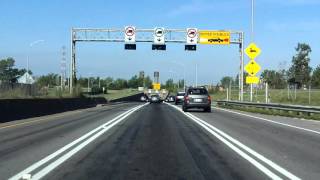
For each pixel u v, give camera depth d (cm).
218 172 1188
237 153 1534
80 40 6234
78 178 1102
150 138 1970
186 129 2425
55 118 3256
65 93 5959
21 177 1108
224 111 4559
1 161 1345
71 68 6297
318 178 1117
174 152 1548
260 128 2517
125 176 1128
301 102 5353
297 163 1339
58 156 1445
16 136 2030
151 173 1169
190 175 1145
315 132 2292
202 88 4409
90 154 1491
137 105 6400
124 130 2341
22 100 3238
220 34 6019
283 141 1894
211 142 1842
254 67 4856
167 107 5584
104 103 6575
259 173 1177
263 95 7606
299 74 7725
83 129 2389
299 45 7756
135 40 6088
